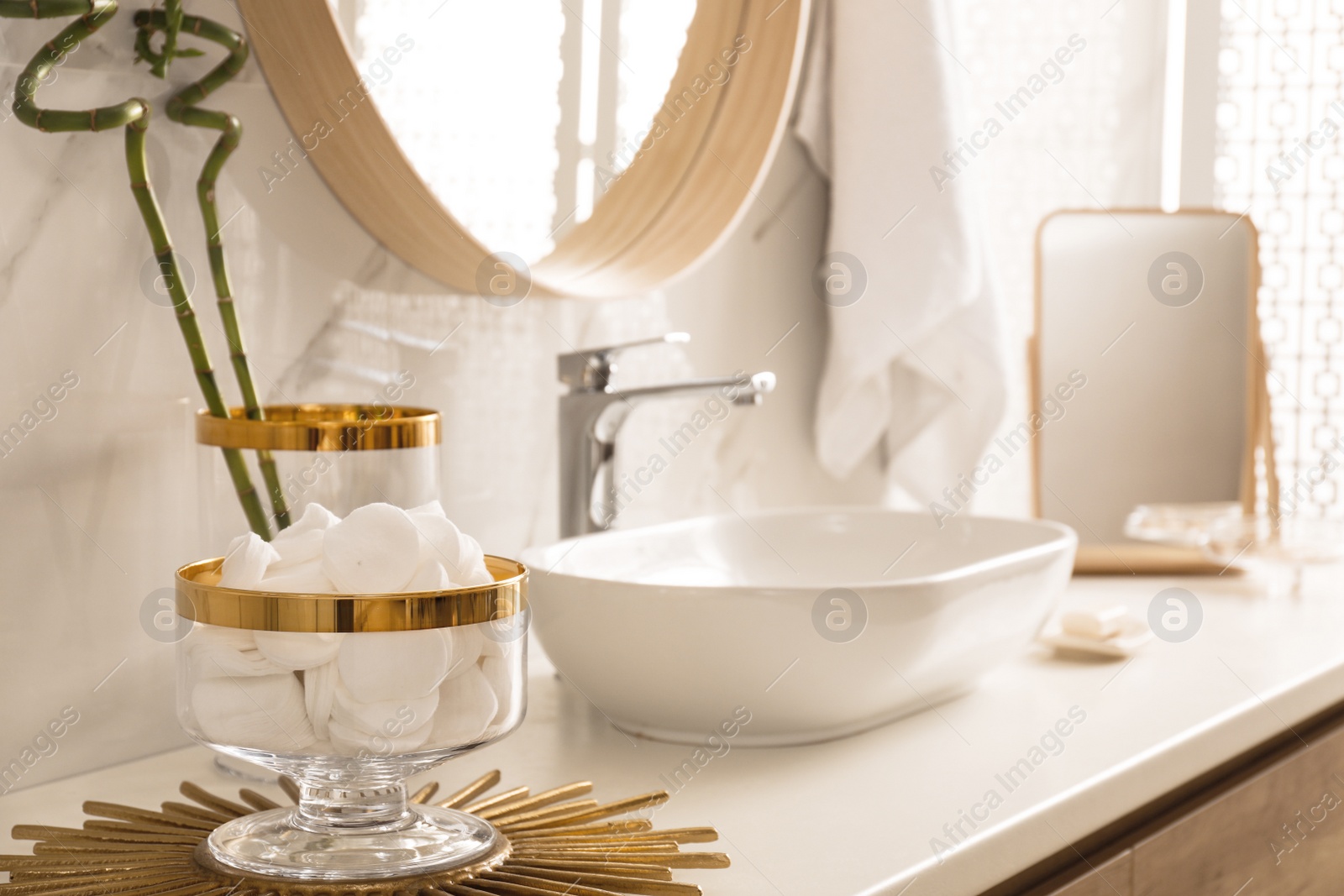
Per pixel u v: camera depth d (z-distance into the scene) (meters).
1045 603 0.94
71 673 0.77
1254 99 1.76
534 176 1.05
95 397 0.77
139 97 0.77
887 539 1.19
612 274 1.12
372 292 0.94
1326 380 1.74
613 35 1.11
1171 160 1.79
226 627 0.53
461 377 1.02
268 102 0.85
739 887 0.61
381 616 0.52
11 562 0.73
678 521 1.18
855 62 1.33
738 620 0.77
